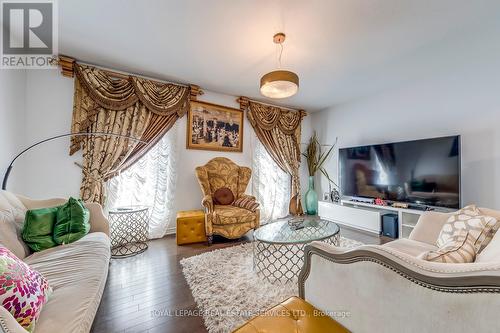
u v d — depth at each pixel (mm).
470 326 591
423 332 692
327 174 4602
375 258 818
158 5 1812
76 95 2666
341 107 4375
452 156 2666
